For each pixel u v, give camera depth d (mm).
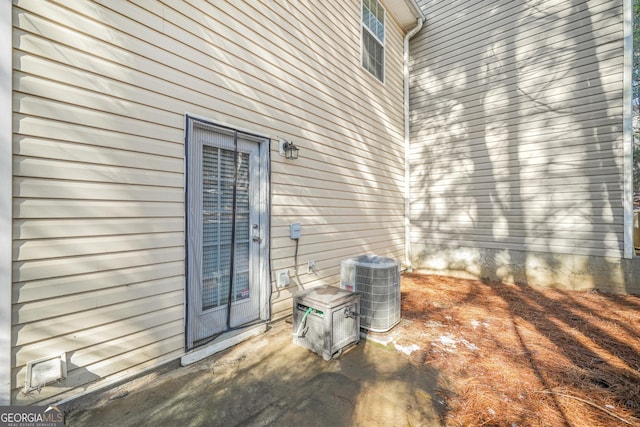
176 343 2227
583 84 4254
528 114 4734
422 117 5953
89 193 1787
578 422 1623
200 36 2385
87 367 1777
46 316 1624
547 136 4562
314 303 2473
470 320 3199
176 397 1867
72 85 1719
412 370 2215
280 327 3033
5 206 1491
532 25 4684
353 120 4465
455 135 5523
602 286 4145
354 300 2641
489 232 5137
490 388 1957
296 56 3385
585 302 3773
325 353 2371
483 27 5184
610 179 4074
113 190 1891
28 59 1564
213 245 2553
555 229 4508
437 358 2385
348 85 4352
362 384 2031
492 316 3324
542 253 4621
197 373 2156
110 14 1876
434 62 5797
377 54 5195
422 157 5941
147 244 2061
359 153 4613
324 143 3844
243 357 2410
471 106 5332
